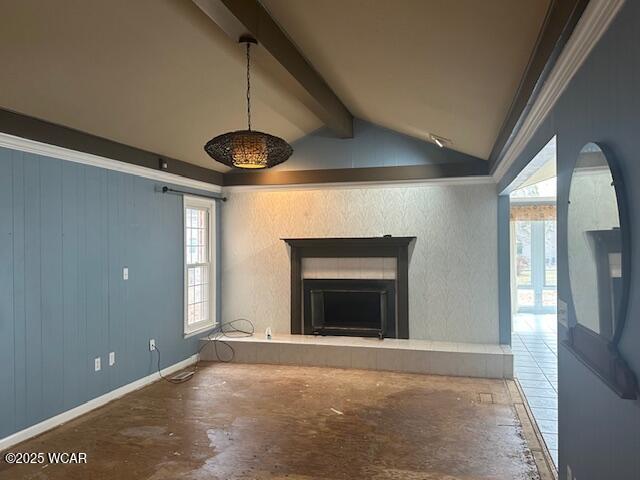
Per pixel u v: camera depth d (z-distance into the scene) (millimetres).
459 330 5566
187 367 5500
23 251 3533
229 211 6309
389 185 5770
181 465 3061
